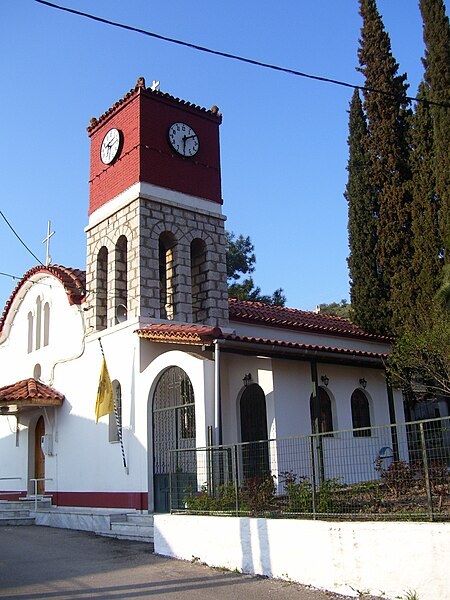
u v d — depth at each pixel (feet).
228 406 55.72
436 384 62.64
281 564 32.81
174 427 51.21
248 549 34.81
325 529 30.68
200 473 43.60
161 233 60.44
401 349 54.39
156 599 30.14
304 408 56.03
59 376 67.00
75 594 31.76
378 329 73.41
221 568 36.11
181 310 58.70
